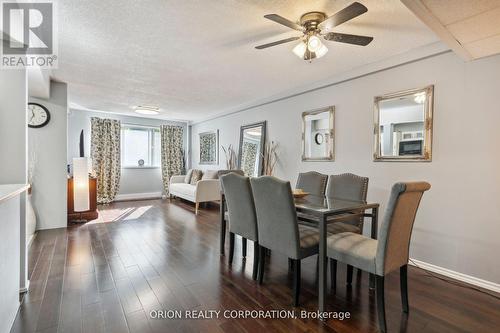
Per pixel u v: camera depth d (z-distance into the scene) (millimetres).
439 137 2580
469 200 2393
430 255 2646
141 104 5465
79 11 2018
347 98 3449
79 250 3074
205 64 3158
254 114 5211
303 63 3111
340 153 3537
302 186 3303
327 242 2033
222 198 3033
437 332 1679
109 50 2742
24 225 2094
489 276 2275
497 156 2236
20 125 2062
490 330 1705
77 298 2016
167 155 7422
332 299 2070
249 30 2342
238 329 1687
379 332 1673
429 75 2652
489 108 2277
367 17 2119
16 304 1812
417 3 1535
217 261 2809
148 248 3172
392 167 2957
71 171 5180
